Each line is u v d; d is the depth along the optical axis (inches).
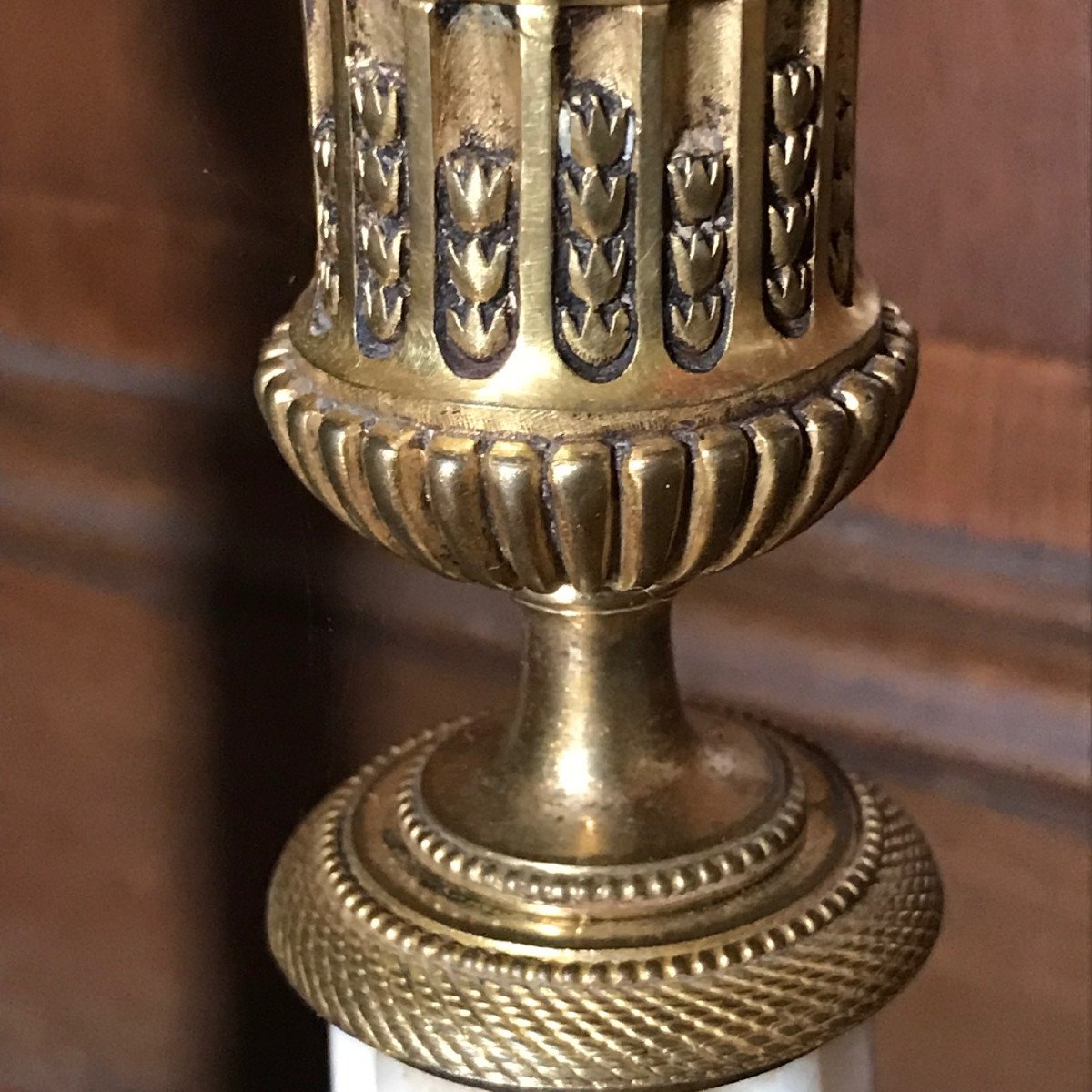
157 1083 14.4
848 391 7.6
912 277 11.5
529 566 7.4
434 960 8.2
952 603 11.9
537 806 8.5
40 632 13.5
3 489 13.2
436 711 13.2
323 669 13.3
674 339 7.4
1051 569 11.7
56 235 12.4
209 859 13.8
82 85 12.0
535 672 8.6
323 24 7.7
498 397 7.3
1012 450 11.6
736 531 7.6
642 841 8.4
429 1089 8.5
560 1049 7.9
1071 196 11.0
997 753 12.0
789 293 7.6
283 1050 13.9
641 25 7.0
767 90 7.3
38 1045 14.6
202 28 11.5
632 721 8.6
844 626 12.2
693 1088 8.0
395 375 7.5
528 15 7.0
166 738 13.6
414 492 7.4
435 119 7.2
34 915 14.2
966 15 10.8
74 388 12.8
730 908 8.3
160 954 14.0
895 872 8.8
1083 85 10.7
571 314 7.3
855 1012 8.2
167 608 13.2
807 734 11.9
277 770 13.6
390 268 7.5
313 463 7.7
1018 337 11.4
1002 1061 12.8
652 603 8.3
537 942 8.2
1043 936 12.4
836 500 7.9
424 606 12.9
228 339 12.4
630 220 7.2
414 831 8.7
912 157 11.2
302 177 11.7
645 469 7.2
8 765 13.9
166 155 12.0
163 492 12.9
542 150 7.1
